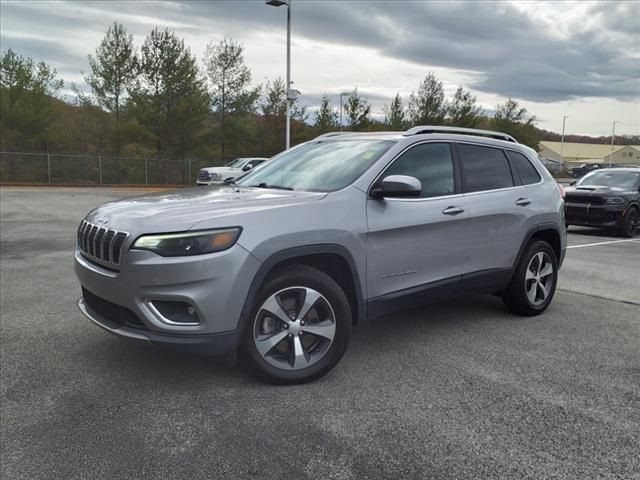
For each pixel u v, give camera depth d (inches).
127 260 118.9
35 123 1154.7
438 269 164.9
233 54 1446.9
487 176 186.1
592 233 517.0
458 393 131.6
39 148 1208.8
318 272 134.7
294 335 132.6
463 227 169.9
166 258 116.3
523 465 101.2
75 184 1221.1
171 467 98.5
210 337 119.7
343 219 139.0
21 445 105.0
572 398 130.0
